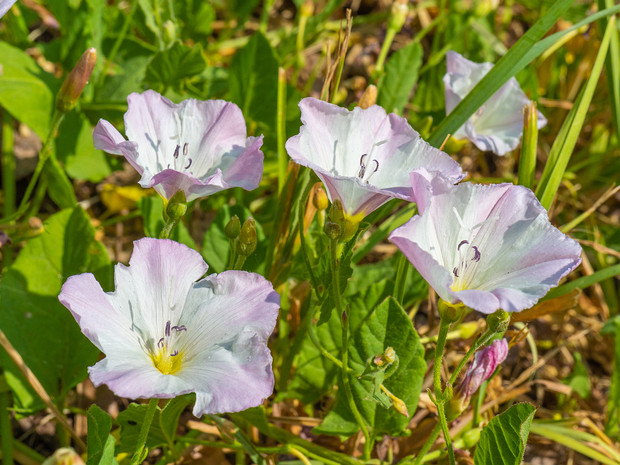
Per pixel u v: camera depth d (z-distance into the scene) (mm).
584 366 204
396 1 201
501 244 141
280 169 178
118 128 203
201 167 156
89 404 177
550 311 182
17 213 172
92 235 169
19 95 185
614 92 204
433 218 140
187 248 140
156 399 136
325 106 146
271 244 174
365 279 192
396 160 150
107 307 133
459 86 189
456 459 165
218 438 176
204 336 138
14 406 167
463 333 184
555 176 182
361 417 163
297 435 174
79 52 204
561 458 195
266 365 132
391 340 159
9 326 164
